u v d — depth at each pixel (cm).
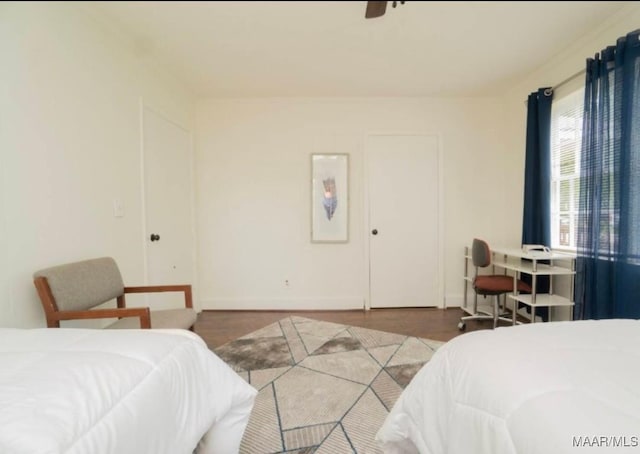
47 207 157
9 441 51
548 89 259
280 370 200
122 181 213
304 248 342
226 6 184
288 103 334
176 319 178
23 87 145
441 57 251
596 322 111
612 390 67
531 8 191
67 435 55
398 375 194
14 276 140
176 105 289
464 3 185
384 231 342
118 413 65
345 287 342
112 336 97
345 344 241
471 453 74
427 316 313
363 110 337
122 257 212
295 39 222
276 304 341
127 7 182
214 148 335
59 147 164
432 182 340
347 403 165
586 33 219
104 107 197
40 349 86
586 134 215
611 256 199
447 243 343
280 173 338
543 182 264
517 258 293
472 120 338
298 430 145
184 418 86
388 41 226
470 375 84
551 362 79
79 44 178
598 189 206
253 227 340
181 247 296
